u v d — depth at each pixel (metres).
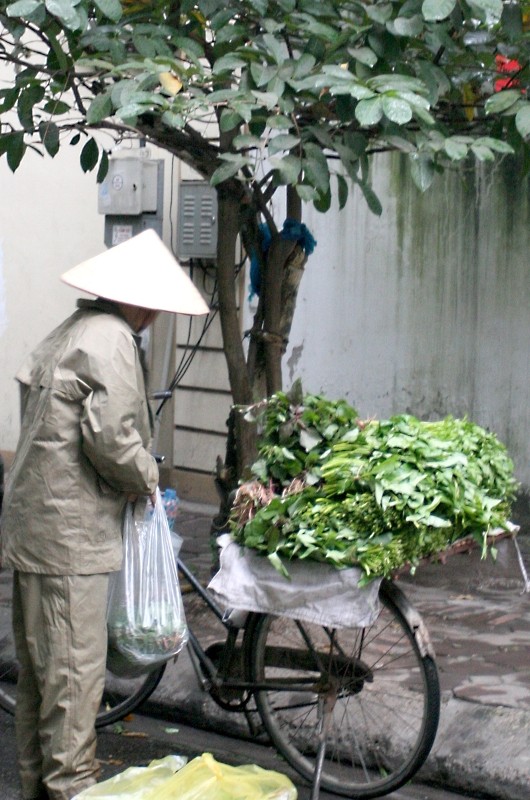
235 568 3.66
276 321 5.51
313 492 3.51
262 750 4.43
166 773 3.62
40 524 3.56
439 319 7.45
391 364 7.67
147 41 4.59
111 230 8.59
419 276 7.50
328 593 3.51
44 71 5.07
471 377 7.36
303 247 5.57
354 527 3.47
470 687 4.61
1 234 9.67
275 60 4.33
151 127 5.15
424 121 4.10
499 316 7.23
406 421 3.61
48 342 3.75
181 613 3.83
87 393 3.53
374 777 4.06
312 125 4.70
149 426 3.77
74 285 3.71
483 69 5.06
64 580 3.55
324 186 4.32
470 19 4.68
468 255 7.31
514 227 7.12
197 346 8.30
